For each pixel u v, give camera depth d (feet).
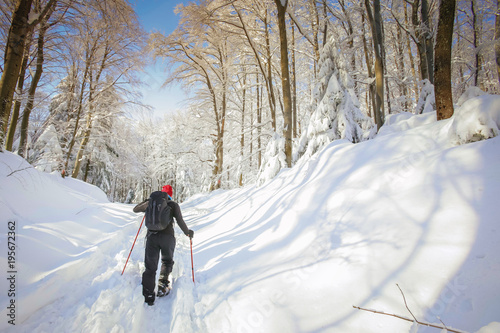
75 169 48.42
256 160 57.72
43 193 16.87
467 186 6.88
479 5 38.06
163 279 8.66
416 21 29.48
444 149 8.97
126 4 25.71
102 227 18.20
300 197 12.73
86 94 43.21
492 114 8.08
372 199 8.93
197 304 7.62
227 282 8.77
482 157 7.41
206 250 13.30
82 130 49.34
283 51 23.45
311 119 20.90
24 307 6.80
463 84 34.50
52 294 8.00
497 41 23.30
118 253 13.66
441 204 6.95
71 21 29.63
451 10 11.24
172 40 42.45
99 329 6.27
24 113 32.17
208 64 49.78
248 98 54.29
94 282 9.61
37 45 31.01
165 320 7.09
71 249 11.86
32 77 33.68
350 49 37.24
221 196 35.88
